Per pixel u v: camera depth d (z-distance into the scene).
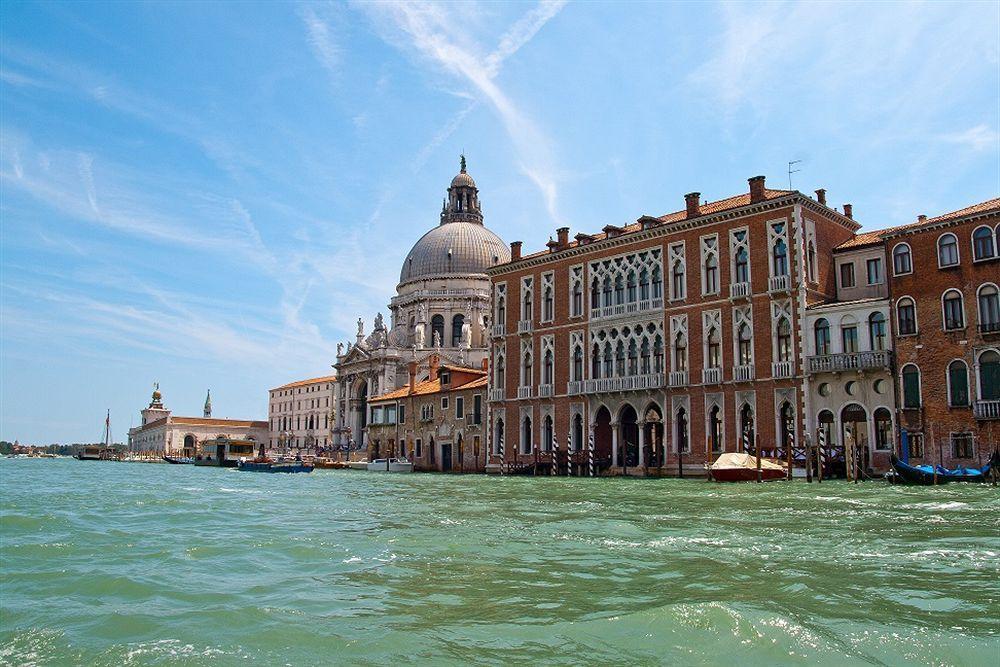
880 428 41.78
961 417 38.69
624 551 14.73
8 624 9.74
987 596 10.42
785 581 11.50
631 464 55.03
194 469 89.19
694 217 50.56
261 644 8.74
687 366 50.56
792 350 45.34
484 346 106.38
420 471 75.88
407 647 8.52
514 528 18.72
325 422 141.50
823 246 47.72
